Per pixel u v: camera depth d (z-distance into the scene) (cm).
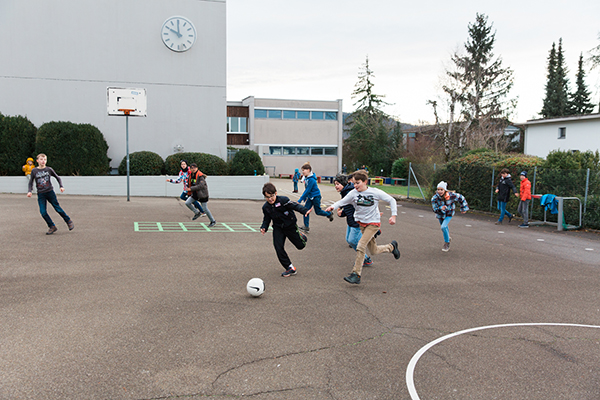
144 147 2102
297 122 4500
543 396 335
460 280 685
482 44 3784
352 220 767
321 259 802
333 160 4634
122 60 2047
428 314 519
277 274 680
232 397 320
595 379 364
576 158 1456
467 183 1886
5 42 1912
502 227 1351
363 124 5528
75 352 383
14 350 380
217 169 2044
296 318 489
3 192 1730
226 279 640
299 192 2650
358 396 328
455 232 1220
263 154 4438
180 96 2133
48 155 1781
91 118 2022
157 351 393
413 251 918
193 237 962
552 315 527
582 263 838
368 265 764
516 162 1625
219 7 2150
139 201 1639
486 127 3416
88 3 1989
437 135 3662
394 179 4084
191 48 2130
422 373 368
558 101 5322
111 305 507
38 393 315
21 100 1942
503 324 491
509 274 734
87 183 1822
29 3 1925
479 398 329
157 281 612
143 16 2059
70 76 1986
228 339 425
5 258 695
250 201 1919
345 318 495
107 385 331
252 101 4344
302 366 374
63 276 614
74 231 948
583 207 1309
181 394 322
